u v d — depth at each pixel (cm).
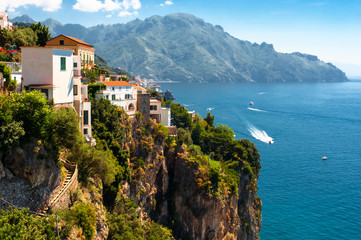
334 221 10900
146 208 8406
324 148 19025
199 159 9419
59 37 9375
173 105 12700
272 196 12562
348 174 14838
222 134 12181
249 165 10969
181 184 9044
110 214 6469
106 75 10731
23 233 3002
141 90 11081
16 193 3625
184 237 8794
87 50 10056
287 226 10675
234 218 9369
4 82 4391
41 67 4866
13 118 3659
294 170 15238
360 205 11881
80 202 4403
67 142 4259
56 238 3431
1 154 3512
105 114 7512
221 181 9088
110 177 5397
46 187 3969
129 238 6000
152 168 8581
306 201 12181
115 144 7412
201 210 8662
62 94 5125
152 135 8919
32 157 3753
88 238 4153
